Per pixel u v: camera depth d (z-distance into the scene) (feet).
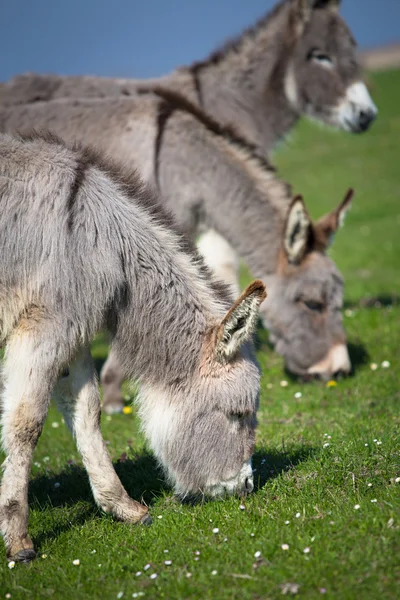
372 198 230.68
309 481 50.44
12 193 47.55
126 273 49.44
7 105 93.40
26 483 46.68
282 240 80.53
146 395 50.78
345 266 159.94
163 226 52.19
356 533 42.01
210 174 81.76
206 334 49.70
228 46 100.68
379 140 320.70
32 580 43.21
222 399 48.62
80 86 97.25
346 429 63.87
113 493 50.06
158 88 87.25
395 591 36.91
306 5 99.19
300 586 38.34
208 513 48.57
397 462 50.85
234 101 98.89
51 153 50.11
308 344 82.28
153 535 47.26
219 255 86.22
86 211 48.47
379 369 86.33
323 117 103.09
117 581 41.88
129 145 82.23
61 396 50.88
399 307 111.75
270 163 86.79
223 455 49.06
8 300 47.44
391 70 477.77
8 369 47.19
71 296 47.11
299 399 78.89
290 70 101.30
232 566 41.22
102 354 104.27
